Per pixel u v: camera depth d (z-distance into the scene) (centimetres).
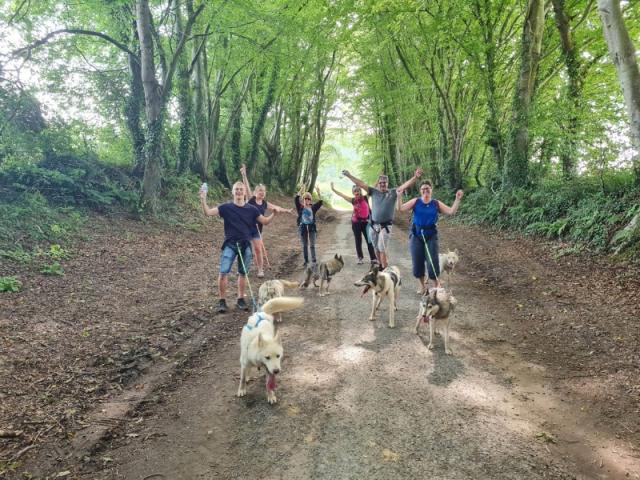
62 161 1280
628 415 403
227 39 1902
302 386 466
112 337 571
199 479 327
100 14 1502
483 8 1633
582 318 630
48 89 1356
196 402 437
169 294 776
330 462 343
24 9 1290
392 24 1800
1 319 573
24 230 915
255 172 2856
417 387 458
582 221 1011
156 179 1407
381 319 681
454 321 664
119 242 1069
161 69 1702
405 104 2678
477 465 337
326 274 829
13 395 416
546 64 1780
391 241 1465
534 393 448
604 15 887
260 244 944
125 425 393
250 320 466
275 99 2609
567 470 334
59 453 348
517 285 830
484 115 2016
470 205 1823
